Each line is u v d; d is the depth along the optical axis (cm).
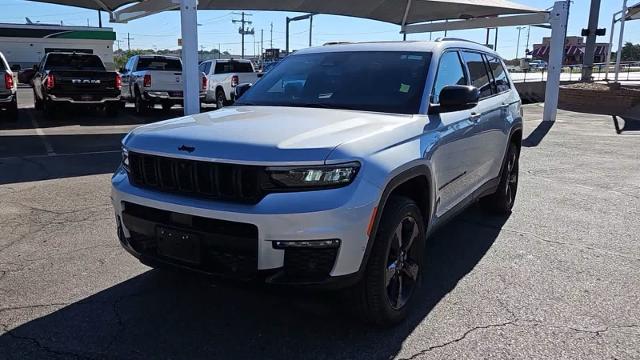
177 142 327
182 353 322
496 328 354
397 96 409
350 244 300
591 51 2555
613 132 1388
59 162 891
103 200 652
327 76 453
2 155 948
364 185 305
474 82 506
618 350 328
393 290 356
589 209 646
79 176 786
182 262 323
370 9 1808
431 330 352
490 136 516
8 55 4853
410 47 454
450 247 511
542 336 344
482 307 385
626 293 409
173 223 322
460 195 463
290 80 468
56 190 699
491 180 548
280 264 296
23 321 357
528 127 1501
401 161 337
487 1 1772
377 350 328
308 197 294
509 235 548
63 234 528
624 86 2442
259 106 436
